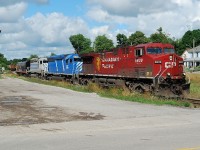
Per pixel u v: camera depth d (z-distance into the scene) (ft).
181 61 93.35
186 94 91.50
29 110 60.80
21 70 289.33
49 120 49.83
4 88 120.26
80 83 142.72
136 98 79.61
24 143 33.94
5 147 32.09
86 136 37.81
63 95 91.97
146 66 94.02
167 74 90.48
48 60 198.70
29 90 111.34
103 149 31.14
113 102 74.33
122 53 106.32
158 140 35.22
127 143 33.78
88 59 134.92
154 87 90.22
